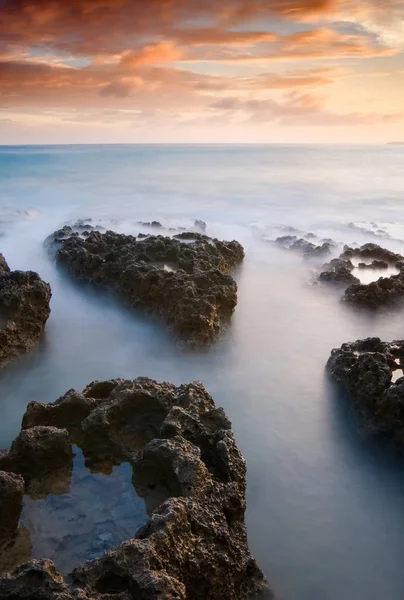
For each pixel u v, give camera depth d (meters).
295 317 14.90
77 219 29.36
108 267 16.30
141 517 6.80
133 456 7.75
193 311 12.92
